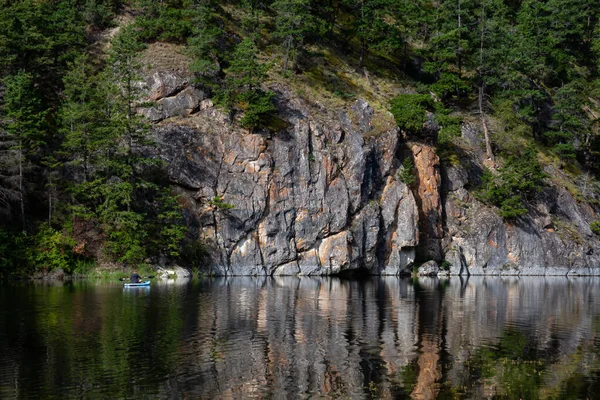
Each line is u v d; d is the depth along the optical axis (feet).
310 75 325.01
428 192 312.29
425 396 91.40
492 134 361.71
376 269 293.84
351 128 298.97
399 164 303.68
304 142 279.28
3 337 122.01
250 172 266.36
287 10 325.42
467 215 322.96
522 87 386.93
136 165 253.85
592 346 126.82
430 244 309.42
